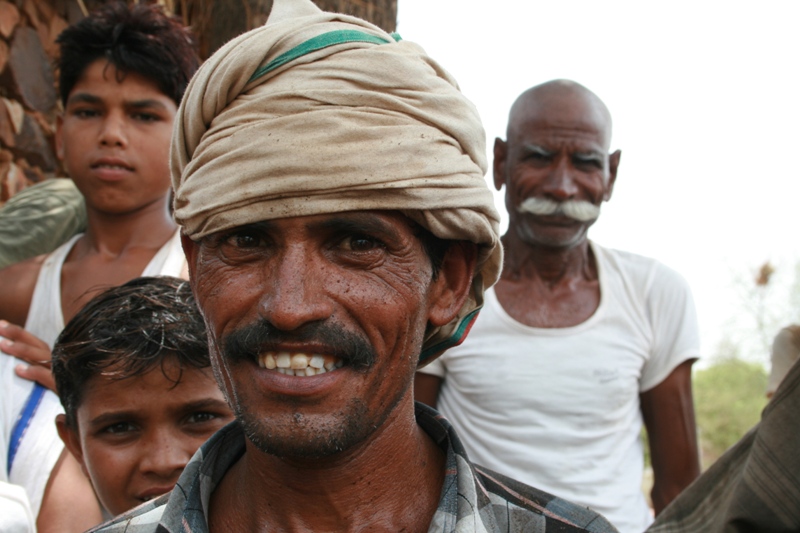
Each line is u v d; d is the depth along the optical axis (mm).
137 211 2428
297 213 1108
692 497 1587
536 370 2451
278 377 1133
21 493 1525
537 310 2557
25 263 2455
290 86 1142
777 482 1386
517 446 2414
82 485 1881
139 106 2377
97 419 1650
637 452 2520
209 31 3141
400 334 1177
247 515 1239
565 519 1267
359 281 1146
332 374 1140
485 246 1310
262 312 1119
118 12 2398
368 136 1118
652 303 2576
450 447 1269
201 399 1653
